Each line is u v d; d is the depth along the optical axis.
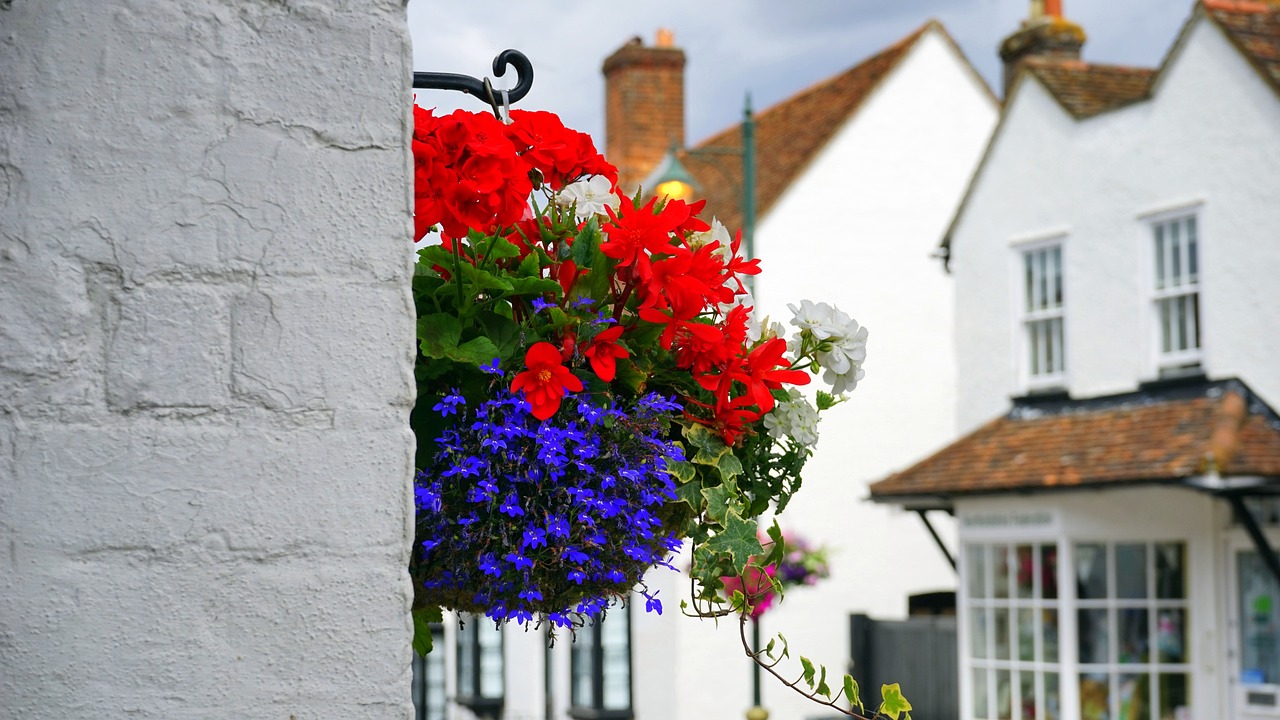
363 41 1.88
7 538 1.68
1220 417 11.82
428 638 2.38
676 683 16.77
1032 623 13.24
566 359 2.25
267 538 1.78
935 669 14.62
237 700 1.75
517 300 2.33
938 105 19.22
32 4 1.74
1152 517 12.31
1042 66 14.81
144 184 1.76
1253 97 12.33
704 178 21.31
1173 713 12.17
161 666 1.72
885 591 18.11
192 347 1.77
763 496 2.51
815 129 19.45
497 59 2.53
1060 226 14.39
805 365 2.61
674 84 21.22
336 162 1.85
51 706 1.68
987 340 15.27
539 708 19.12
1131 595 12.49
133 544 1.72
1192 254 13.02
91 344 1.73
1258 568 11.66
